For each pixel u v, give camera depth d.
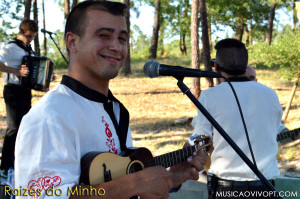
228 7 23.33
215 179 2.65
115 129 1.78
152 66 2.04
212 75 2.08
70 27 1.73
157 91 14.50
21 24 5.06
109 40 1.68
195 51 12.33
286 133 3.29
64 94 1.60
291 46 8.42
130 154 1.80
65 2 22.69
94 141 1.65
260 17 27.81
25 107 5.00
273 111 2.65
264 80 16.08
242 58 2.71
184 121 9.20
